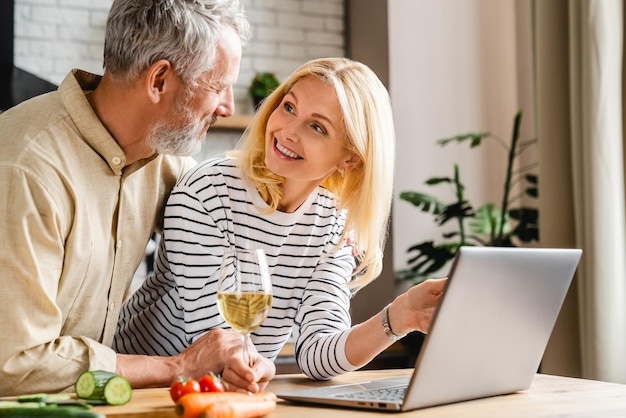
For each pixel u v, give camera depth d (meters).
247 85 4.89
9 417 1.16
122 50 1.86
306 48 5.02
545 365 3.52
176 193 2.07
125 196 1.97
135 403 1.44
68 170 1.80
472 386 1.54
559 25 3.64
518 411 1.46
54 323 1.70
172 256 2.04
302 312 2.11
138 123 1.91
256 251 1.49
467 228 4.87
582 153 3.44
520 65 4.96
